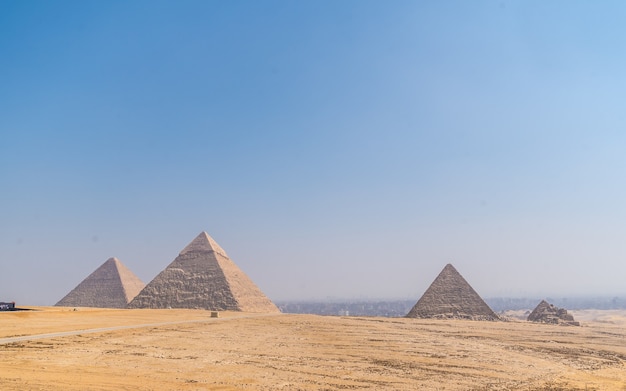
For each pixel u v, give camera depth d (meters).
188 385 36.72
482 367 51.09
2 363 42.59
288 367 46.78
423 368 49.25
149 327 80.00
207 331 77.81
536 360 57.69
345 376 43.34
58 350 51.72
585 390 40.84
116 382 36.19
